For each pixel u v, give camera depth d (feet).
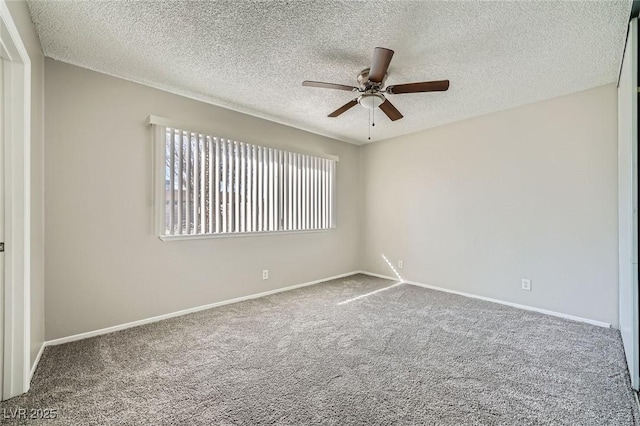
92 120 8.27
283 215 13.00
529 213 10.66
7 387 5.46
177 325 9.05
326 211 15.05
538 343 7.83
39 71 7.00
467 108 11.15
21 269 5.62
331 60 7.86
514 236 11.04
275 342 7.91
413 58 7.64
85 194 8.14
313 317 9.80
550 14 5.93
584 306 9.45
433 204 13.61
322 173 14.89
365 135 15.10
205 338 8.14
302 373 6.38
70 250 7.91
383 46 7.12
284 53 7.54
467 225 12.41
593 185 9.30
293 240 13.57
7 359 5.46
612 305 8.93
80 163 8.07
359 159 16.90
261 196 12.16
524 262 10.78
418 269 14.20
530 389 5.80
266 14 6.03
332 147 15.46
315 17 6.11
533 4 5.65
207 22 6.31
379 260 15.98
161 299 9.52
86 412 5.11
